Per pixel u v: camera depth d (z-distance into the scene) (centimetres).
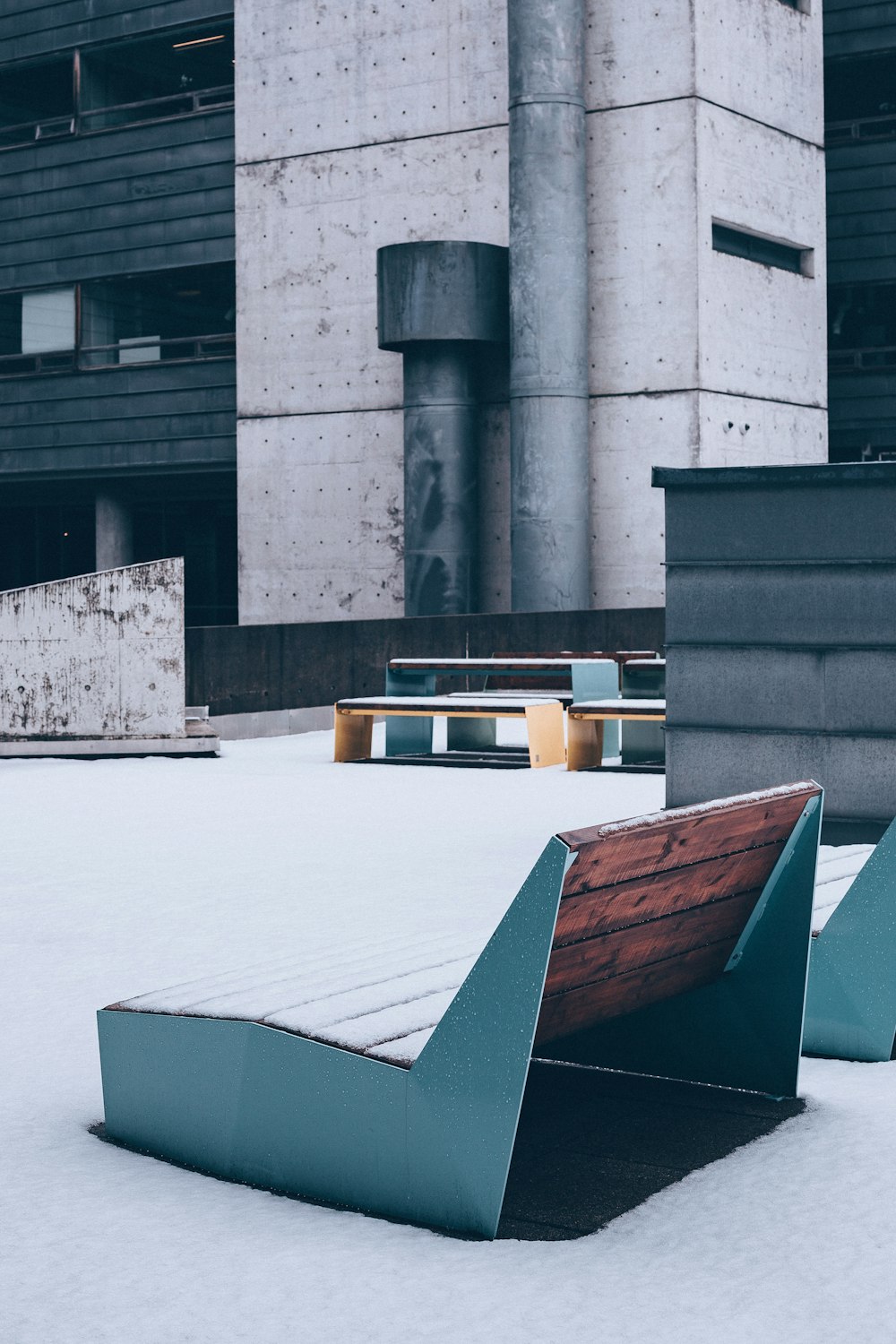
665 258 2444
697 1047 427
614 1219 329
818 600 741
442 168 2653
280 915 665
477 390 2578
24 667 1439
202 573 3734
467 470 2544
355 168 2742
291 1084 352
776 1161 363
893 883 458
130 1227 328
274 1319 280
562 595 2444
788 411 2641
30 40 3164
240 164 2867
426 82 2659
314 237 2792
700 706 772
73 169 3100
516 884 730
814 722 745
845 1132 383
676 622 775
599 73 2477
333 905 685
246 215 2861
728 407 2502
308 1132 349
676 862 345
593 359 2509
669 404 2452
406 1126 333
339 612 2786
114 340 3084
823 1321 275
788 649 748
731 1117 400
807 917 404
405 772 1319
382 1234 324
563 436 2438
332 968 425
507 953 321
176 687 1450
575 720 1314
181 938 620
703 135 2430
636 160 2456
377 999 379
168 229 2994
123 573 1440
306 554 2817
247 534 2881
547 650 2034
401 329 2475
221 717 1634
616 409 2492
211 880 766
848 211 2756
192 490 3547
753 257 2594
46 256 3142
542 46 2412
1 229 3194
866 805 734
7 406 3191
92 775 1306
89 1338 273
